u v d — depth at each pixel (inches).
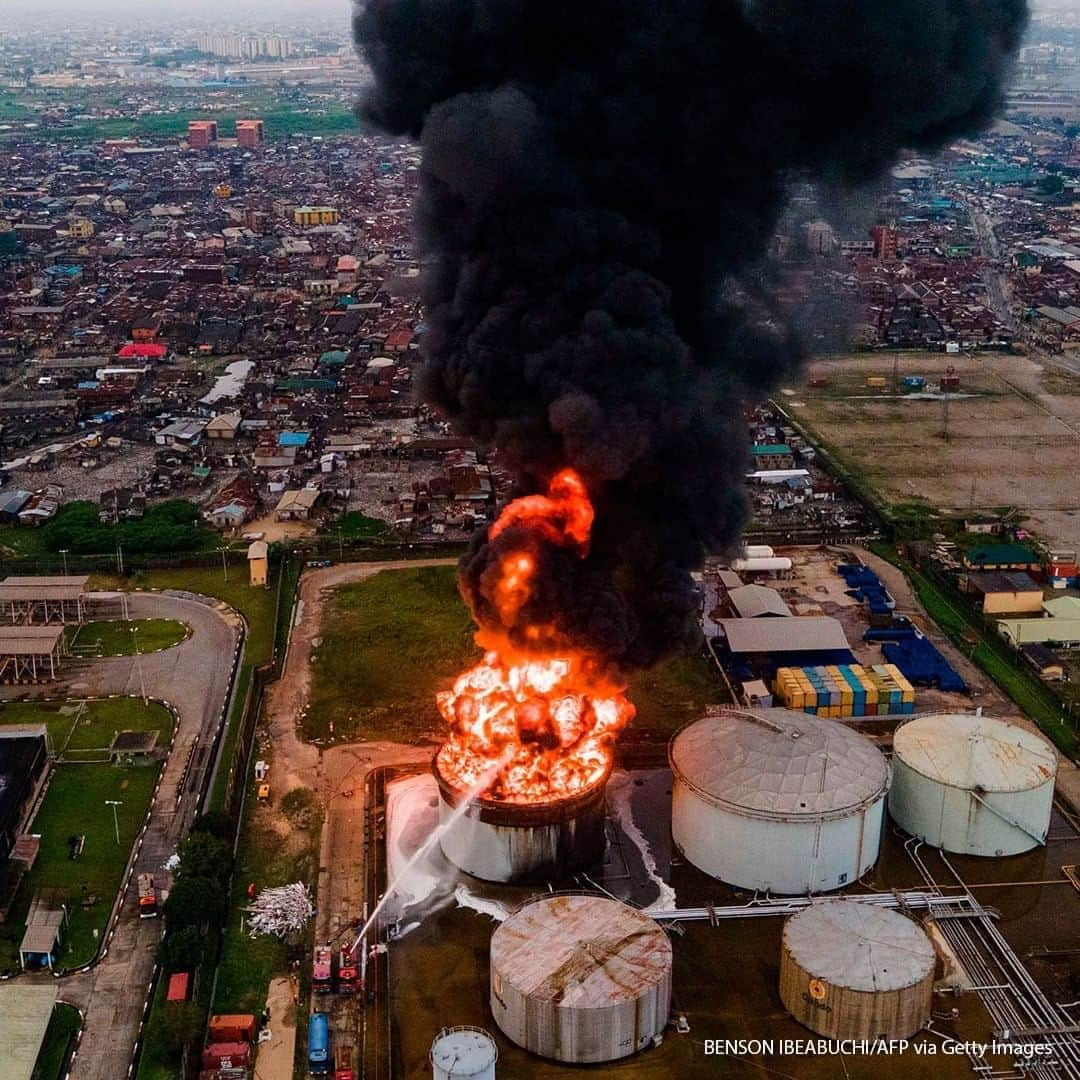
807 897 3056.1
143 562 5206.7
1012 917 3002.0
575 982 2571.4
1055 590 5007.4
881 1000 2554.1
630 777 3614.7
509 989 2576.3
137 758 3722.9
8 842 3216.0
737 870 3088.1
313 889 3137.3
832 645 4298.7
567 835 3097.9
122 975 2837.1
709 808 3100.4
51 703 4057.6
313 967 2834.6
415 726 3922.2
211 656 4411.9
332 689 4160.9
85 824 3395.7
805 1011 2637.8
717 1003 2719.0
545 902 2842.0
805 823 3004.4
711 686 4173.2
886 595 4877.0
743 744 3203.7
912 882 3134.8
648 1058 2571.4
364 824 3417.8
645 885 3112.7
